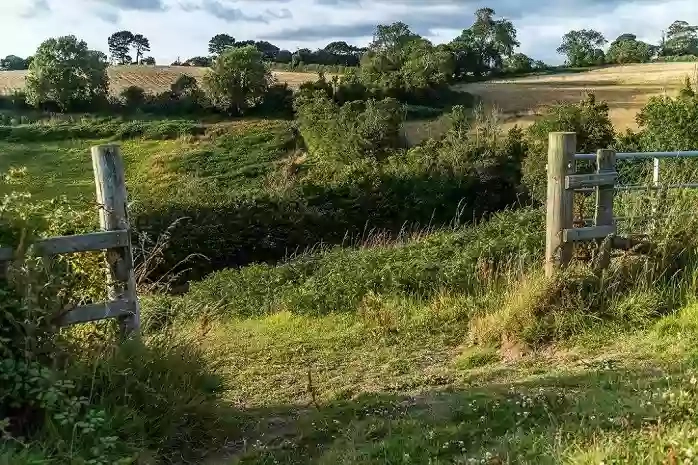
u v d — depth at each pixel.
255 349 7.09
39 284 4.01
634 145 17.28
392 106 33.91
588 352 5.43
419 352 6.37
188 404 4.35
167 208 19.70
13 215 4.18
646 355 5.06
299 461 3.94
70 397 3.88
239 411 5.00
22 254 3.97
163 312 7.69
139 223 18.72
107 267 4.61
